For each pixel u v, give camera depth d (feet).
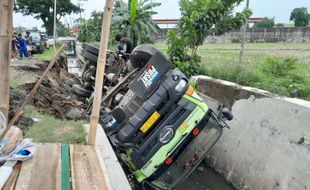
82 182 10.56
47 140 15.80
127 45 32.99
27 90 25.08
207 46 67.15
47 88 29.12
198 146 20.58
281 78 28.81
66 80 41.91
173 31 37.14
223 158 26.43
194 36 36.04
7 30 13.91
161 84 19.13
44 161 11.93
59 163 11.82
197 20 34.96
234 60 38.50
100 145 15.25
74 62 65.36
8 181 10.28
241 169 23.95
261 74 30.58
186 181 24.91
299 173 18.94
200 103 19.47
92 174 11.19
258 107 23.95
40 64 40.37
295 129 20.07
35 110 20.89
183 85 19.47
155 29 61.93
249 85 29.12
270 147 21.85
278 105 21.97
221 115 22.59
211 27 35.94
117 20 55.36
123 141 18.90
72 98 29.55
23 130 17.28
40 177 10.64
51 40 118.73
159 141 18.52
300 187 18.61
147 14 57.16
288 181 19.53
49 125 18.19
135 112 19.79
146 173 18.35
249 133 24.26
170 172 19.74
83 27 85.92
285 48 56.34
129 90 20.88
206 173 26.94
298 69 31.45
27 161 11.82
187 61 37.37
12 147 12.30
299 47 58.08
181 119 18.83
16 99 21.66
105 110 21.80
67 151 13.08
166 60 19.01
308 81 26.81
